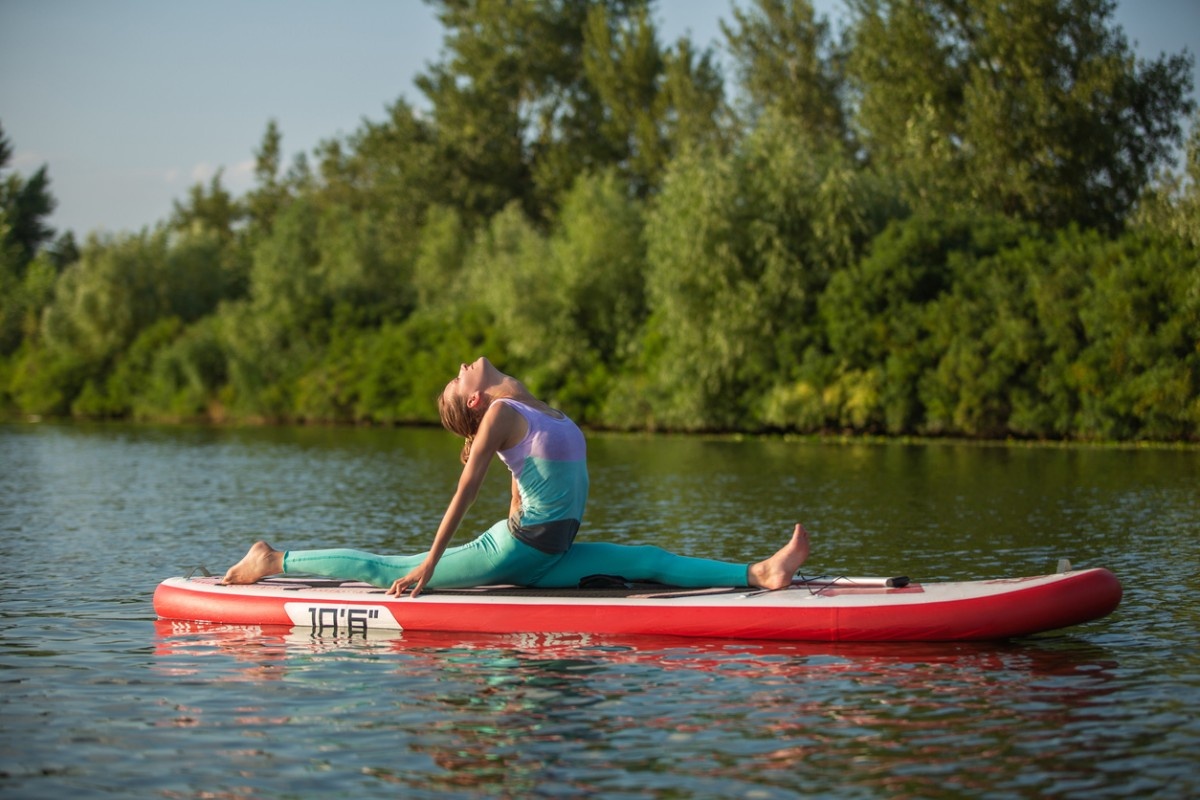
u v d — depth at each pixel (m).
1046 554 9.97
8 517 13.41
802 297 31.22
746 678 5.91
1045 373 27.80
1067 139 33.56
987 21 34.34
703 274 31.59
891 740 4.96
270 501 15.19
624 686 5.79
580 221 38.28
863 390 29.88
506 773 4.62
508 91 59.16
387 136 59.72
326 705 5.53
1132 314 26.33
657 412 33.62
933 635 6.56
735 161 32.38
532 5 56.97
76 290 53.25
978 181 34.50
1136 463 20.86
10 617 7.57
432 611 6.95
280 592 7.27
